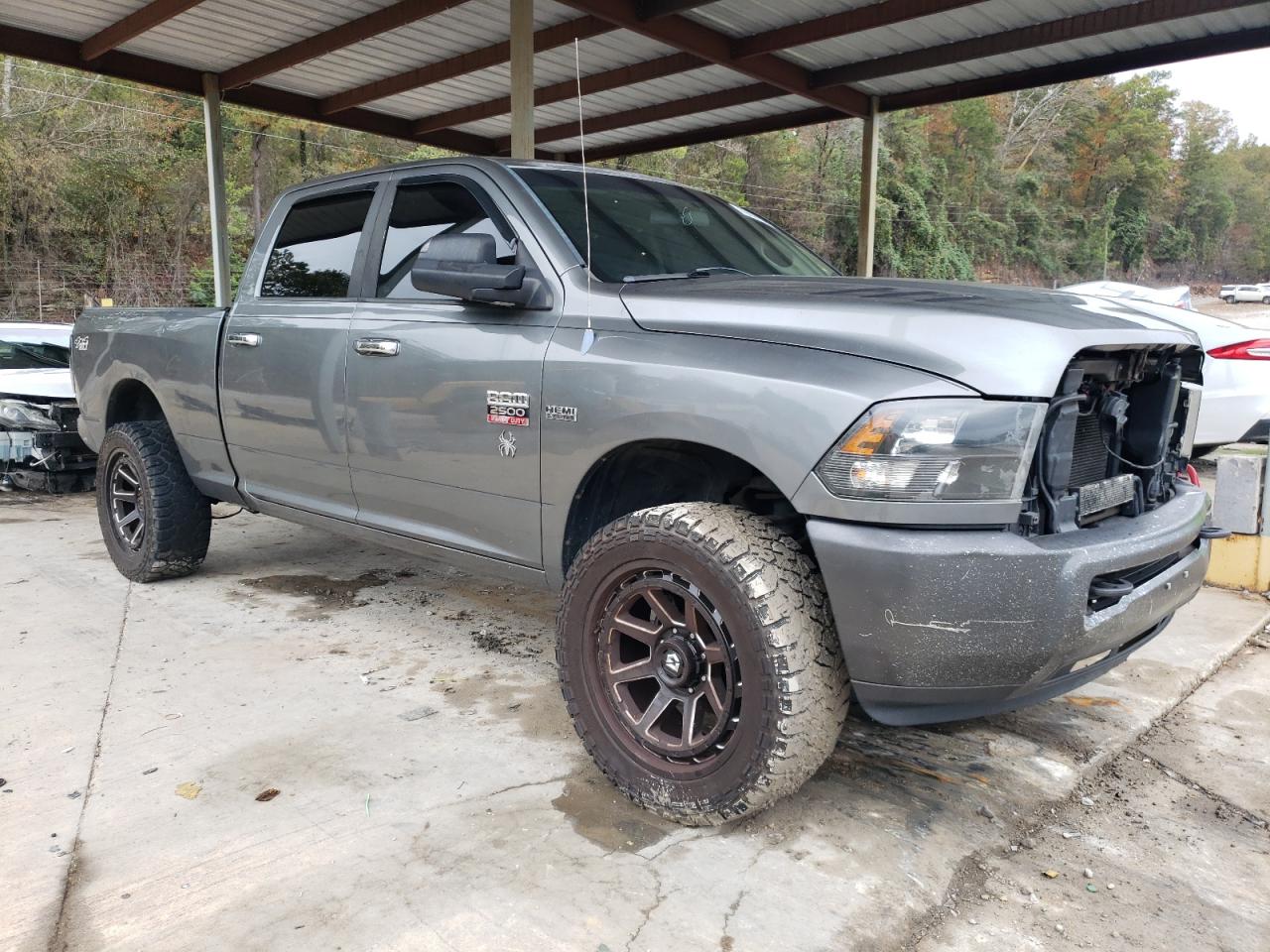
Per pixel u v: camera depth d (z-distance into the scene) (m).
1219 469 4.61
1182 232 83.50
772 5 9.16
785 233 3.87
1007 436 1.99
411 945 1.90
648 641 2.40
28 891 2.07
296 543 5.46
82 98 32.41
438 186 3.27
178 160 35.47
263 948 1.89
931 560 1.97
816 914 2.02
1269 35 9.21
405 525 3.28
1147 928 2.01
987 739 2.94
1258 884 2.20
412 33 10.08
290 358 3.59
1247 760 2.84
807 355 2.18
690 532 2.23
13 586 4.54
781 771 2.15
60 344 8.41
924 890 2.13
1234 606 4.31
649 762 2.40
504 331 2.80
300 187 3.94
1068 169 73.50
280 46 10.48
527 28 8.18
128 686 3.27
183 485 4.42
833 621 2.16
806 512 2.10
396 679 3.36
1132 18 8.94
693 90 12.09
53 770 2.64
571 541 2.71
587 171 3.30
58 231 32.25
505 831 2.34
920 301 2.33
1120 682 3.39
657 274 2.90
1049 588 1.99
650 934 1.94
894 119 52.16
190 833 2.31
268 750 2.78
